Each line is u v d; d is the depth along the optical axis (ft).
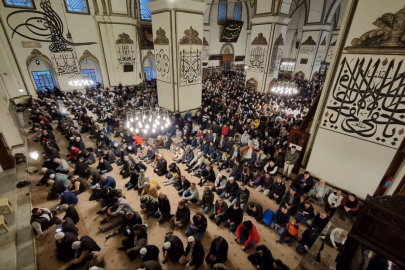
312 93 47.83
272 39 40.11
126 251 12.31
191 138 26.55
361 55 14.56
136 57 50.60
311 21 54.75
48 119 30.73
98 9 42.34
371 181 15.58
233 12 69.87
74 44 42.01
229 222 14.67
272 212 15.19
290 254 12.86
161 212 15.19
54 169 19.88
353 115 15.64
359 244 8.50
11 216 14.64
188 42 28.86
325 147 17.71
